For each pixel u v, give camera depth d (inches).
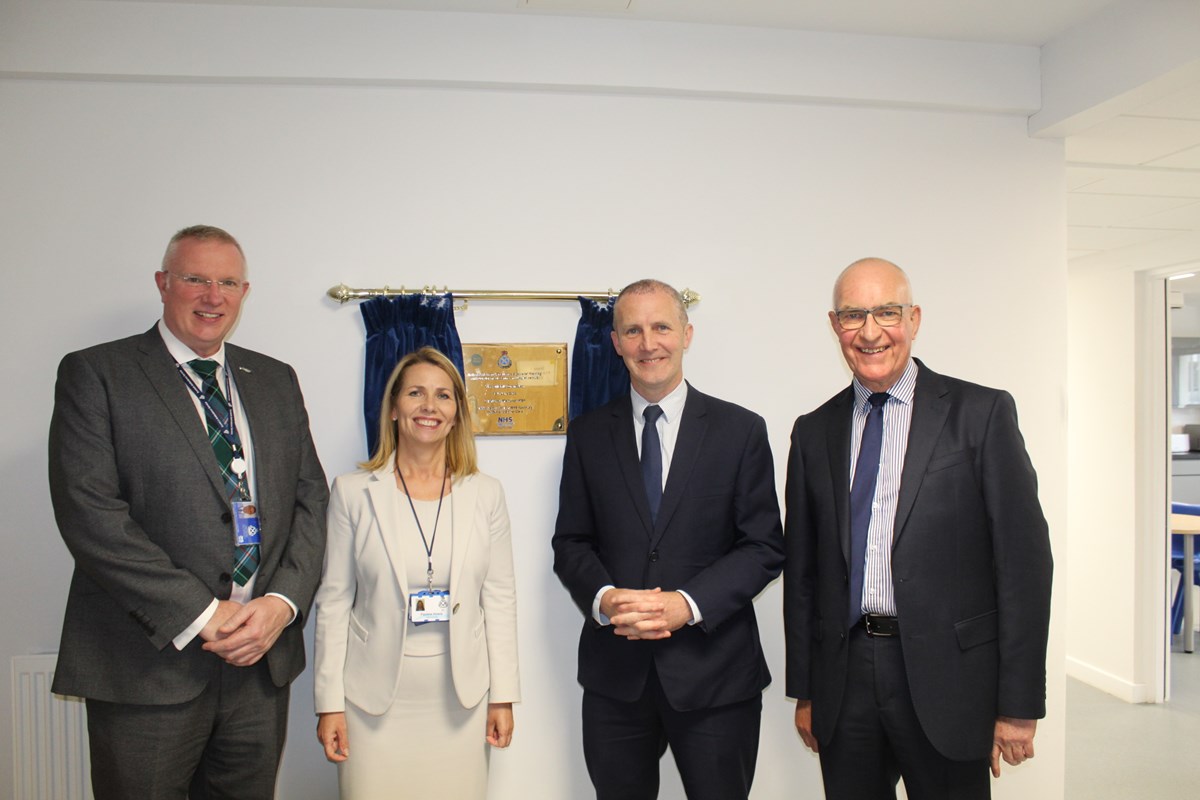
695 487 68.0
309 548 67.3
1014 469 60.2
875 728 62.1
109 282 83.9
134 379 62.4
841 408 68.0
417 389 68.8
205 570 61.9
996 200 99.5
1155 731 132.9
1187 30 80.3
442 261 88.7
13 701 79.7
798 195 95.3
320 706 65.9
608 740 68.7
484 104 89.7
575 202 91.0
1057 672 98.3
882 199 97.0
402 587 65.5
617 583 68.1
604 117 91.8
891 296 62.4
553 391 89.1
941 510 60.4
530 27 88.2
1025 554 59.3
